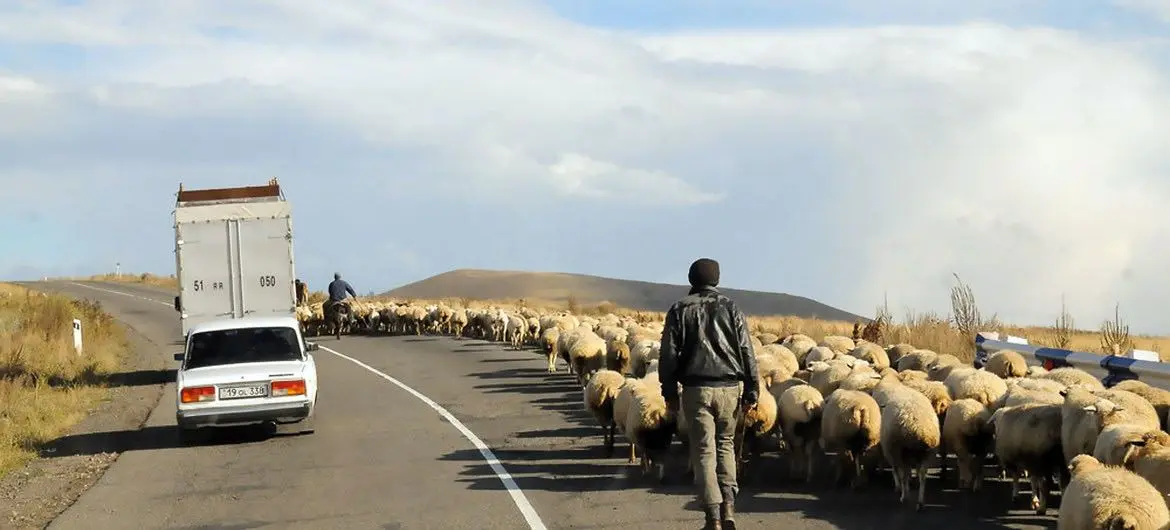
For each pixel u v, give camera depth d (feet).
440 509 37.70
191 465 48.85
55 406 70.44
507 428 57.00
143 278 301.22
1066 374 48.01
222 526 36.42
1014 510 36.47
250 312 82.89
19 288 222.07
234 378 54.08
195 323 82.23
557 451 49.42
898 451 37.17
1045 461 35.70
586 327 85.81
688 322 30.53
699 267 31.37
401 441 53.47
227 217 82.69
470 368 90.94
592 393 48.03
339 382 82.53
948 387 46.85
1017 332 102.63
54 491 44.34
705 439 30.25
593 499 38.68
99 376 92.63
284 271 83.35
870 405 39.78
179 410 53.31
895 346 68.95
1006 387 45.50
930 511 36.37
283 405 54.19
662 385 30.73
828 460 46.91
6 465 50.70
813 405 41.60
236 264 82.89
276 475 45.55
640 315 132.36
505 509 37.35
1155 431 31.94
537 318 115.85
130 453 53.06
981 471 39.86
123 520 37.81
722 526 30.07
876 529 33.78
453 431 56.34
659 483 41.50
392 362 98.32
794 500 38.42
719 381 30.17
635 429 41.81
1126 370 54.24
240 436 56.95
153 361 107.96
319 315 137.39
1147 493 26.43
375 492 41.09
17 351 94.53
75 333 103.45
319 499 40.16
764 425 42.34
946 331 90.84
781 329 116.16
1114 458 31.83
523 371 87.15
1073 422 35.19
